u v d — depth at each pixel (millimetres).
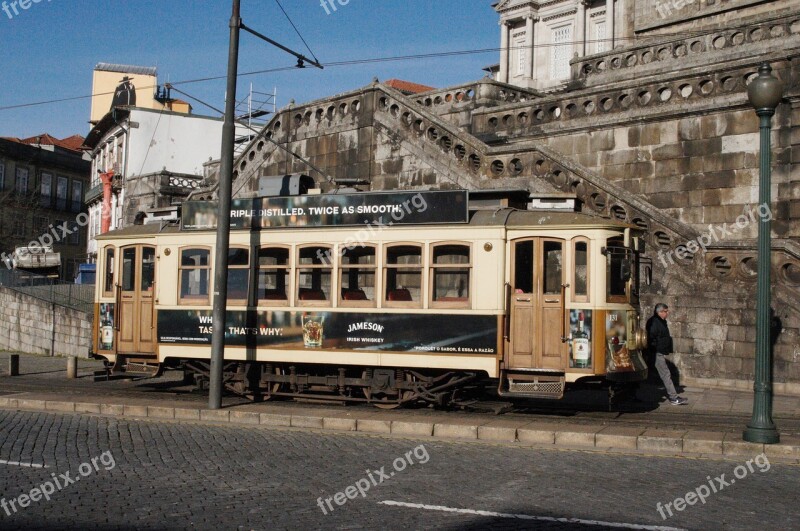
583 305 13961
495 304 14242
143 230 17609
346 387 15633
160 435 12797
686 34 26359
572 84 28906
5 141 63562
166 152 50188
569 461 10820
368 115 25766
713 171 20766
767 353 11492
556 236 14172
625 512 8227
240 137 47969
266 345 15836
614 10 40156
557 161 20594
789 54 19531
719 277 17953
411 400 15039
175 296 16844
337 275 15359
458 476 9883
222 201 15055
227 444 12008
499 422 13156
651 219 18938
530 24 45500
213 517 7992
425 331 14641
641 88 22281
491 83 28422
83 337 28609
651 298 18844
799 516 8172
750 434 11398
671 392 15695
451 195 14648
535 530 7578
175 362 17266
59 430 13242
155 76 61812
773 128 19734
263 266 16031
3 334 32688
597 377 13922
